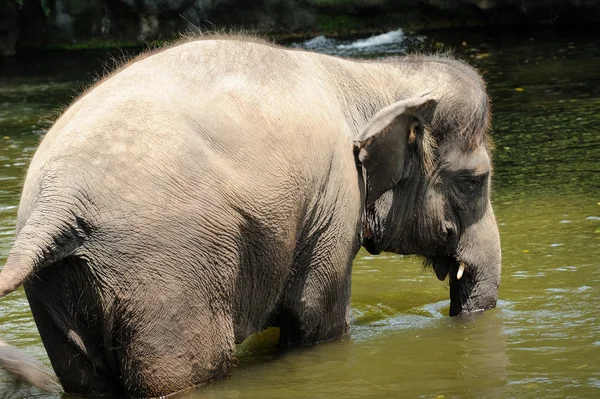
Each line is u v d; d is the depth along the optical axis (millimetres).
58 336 5391
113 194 5082
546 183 11273
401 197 6848
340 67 6668
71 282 5195
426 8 26734
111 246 5090
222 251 5402
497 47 23094
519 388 5734
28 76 21969
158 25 26125
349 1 26547
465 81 6930
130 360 5242
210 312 5441
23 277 4852
